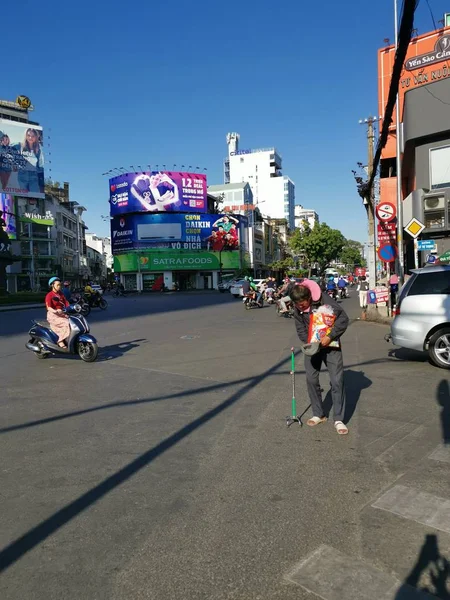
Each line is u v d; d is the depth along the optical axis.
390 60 25.34
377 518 3.18
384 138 11.39
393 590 2.47
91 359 9.27
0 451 4.55
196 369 8.29
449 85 17.95
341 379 4.93
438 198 18.47
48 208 67.94
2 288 34.69
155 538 3.00
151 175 62.69
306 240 67.25
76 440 4.82
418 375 7.39
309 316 4.90
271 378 7.45
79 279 79.75
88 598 2.46
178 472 3.99
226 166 125.50
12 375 8.22
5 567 2.73
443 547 2.83
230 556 2.79
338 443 4.57
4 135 60.50
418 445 4.46
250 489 3.65
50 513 3.35
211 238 64.69
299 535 3.00
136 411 5.81
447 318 7.70
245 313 20.19
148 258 63.00
